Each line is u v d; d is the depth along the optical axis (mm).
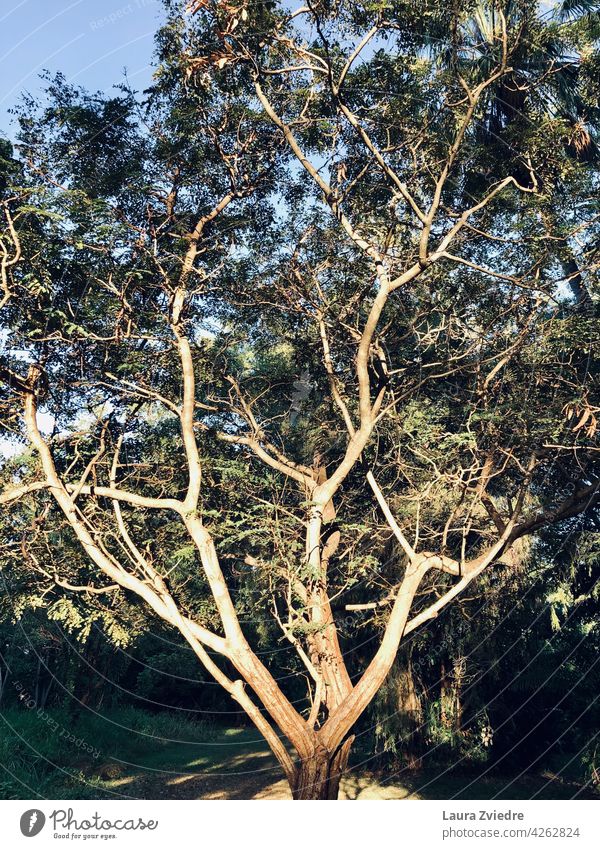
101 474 15312
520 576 18391
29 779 17656
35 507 14812
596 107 15445
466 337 15625
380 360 14805
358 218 15203
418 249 13531
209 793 19859
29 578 14805
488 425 13750
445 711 20141
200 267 14852
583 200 13867
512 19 13586
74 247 12914
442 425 15984
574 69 14977
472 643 19297
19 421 14250
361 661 20875
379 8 11695
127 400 14680
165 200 14289
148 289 14180
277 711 12102
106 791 19141
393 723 19953
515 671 19578
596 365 14195
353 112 13727
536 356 14461
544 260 13727
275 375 17469
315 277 16125
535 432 13039
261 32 11789
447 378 15711
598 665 18188
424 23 12250
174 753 26109
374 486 14258
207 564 12695
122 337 13703
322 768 12016
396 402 14656
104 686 27500
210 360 15805
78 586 14805
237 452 16828
